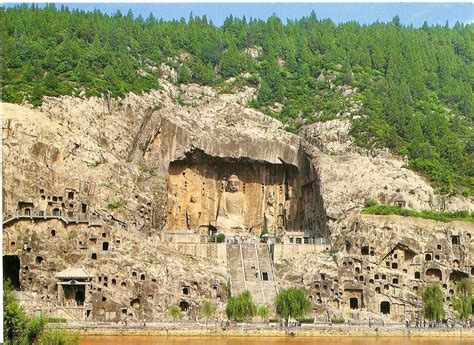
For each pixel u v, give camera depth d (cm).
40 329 12556
